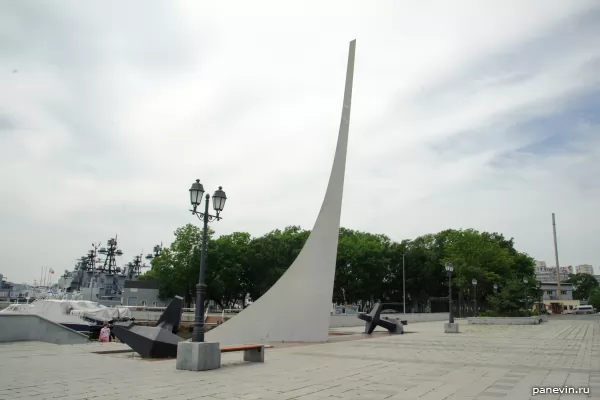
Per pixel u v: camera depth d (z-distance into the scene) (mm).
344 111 22906
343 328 32594
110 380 9453
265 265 59781
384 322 26047
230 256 59375
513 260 62281
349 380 9555
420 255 67688
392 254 68312
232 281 58656
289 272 20938
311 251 21016
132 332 13812
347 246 62875
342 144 22297
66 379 9570
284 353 15141
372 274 64875
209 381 9352
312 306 20156
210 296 58438
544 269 196250
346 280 63688
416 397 7805
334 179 21719
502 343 18938
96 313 35125
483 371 10938
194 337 11352
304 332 19938
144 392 8148
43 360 12883
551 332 26203
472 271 53719
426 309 73938
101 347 16953
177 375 10156
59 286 77562
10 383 9070
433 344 18516
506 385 8992
